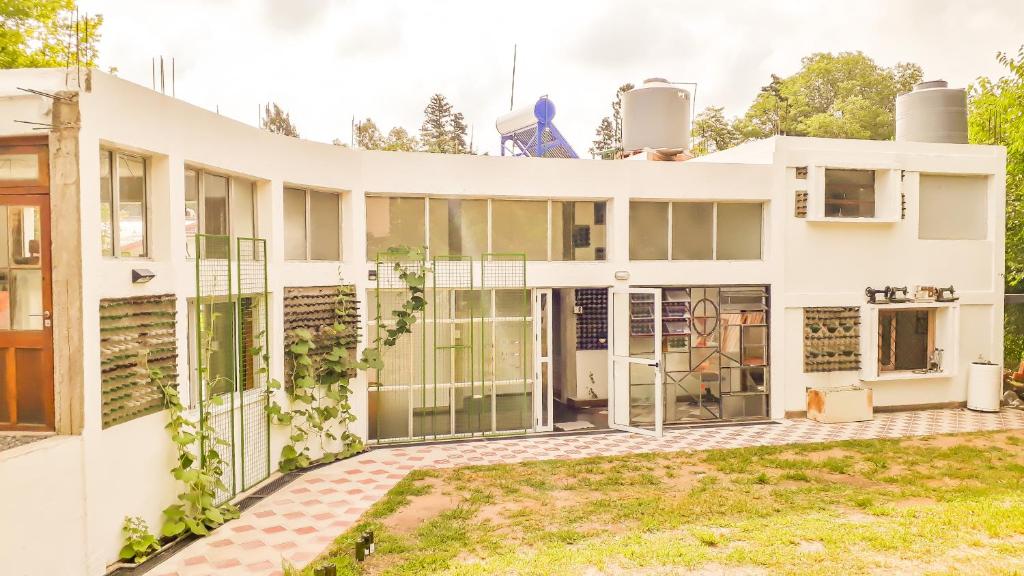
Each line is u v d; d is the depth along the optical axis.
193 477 6.29
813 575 5.11
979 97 18.52
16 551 4.58
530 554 5.73
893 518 6.57
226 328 7.57
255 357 8.23
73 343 5.21
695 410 11.67
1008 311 15.91
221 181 7.73
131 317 5.88
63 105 5.24
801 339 11.94
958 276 12.77
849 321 12.14
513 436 10.66
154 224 6.50
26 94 5.26
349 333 9.64
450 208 10.59
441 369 10.53
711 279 11.51
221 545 6.17
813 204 11.67
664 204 11.52
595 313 13.09
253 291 7.95
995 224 12.91
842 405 11.61
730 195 11.52
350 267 9.79
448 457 9.38
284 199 8.94
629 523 6.61
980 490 7.53
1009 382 13.64
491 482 8.12
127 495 5.77
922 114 13.50
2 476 4.46
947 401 12.79
